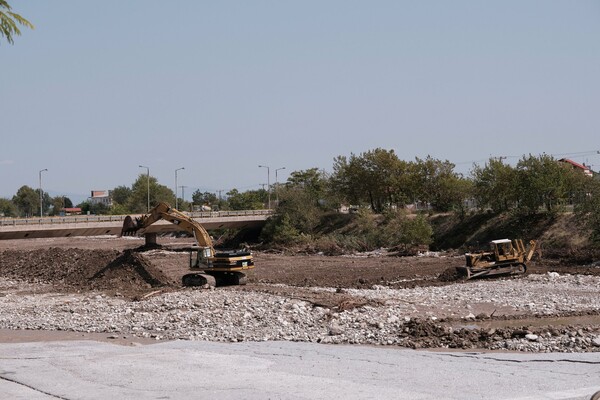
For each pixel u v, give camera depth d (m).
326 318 29.28
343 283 47.41
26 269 59.84
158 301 35.44
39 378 15.90
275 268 61.41
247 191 139.75
